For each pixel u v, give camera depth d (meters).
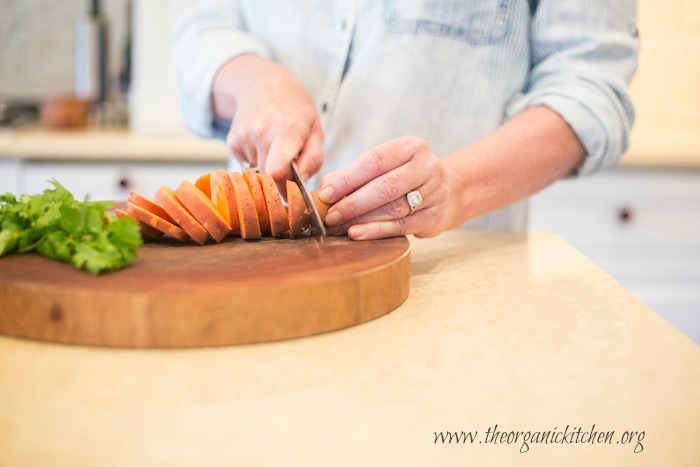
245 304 0.63
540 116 0.98
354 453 0.47
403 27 1.08
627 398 0.54
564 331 0.68
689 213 1.85
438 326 0.69
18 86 2.40
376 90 1.11
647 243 1.86
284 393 0.54
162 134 1.99
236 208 0.83
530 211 1.83
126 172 1.80
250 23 1.23
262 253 0.76
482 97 1.11
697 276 1.87
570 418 0.51
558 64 1.06
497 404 0.53
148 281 0.65
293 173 0.88
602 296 0.79
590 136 0.97
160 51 1.97
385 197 0.79
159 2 1.95
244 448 0.47
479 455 0.47
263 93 0.98
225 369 0.59
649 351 0.63
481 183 0.91
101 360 0.60
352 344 0.64
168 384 0.56
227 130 1.22
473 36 1.09
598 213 1.84
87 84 2.22
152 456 0.46
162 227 0.80
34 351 0.61
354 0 1.11
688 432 0.50
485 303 0.76
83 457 0.45
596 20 1.04
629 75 1.07
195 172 1.83
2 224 0.74
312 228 0.83
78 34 2.20
